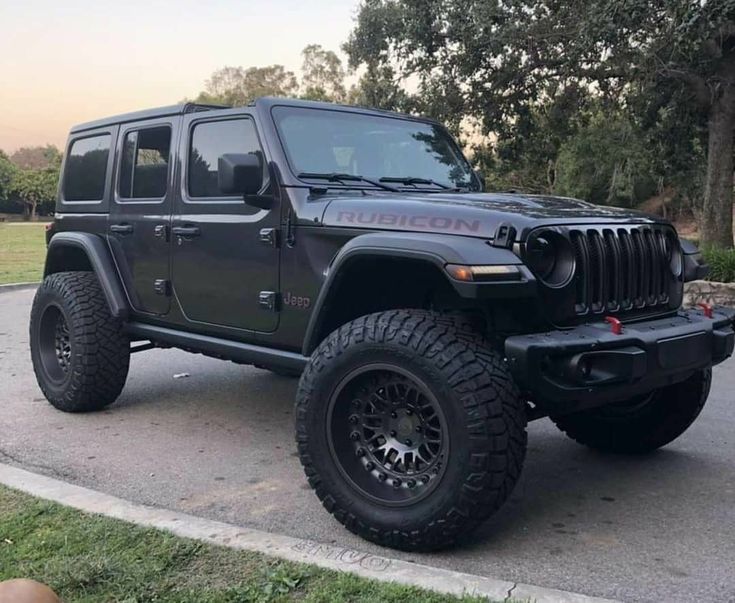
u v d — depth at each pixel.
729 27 11.79
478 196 3.83
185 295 4.53
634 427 4.34
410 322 3.15
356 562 2.93
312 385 3.33
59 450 4.58
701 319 3.65
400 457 3.21
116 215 5.04
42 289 5.47
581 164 32.84
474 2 13.21
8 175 71.19
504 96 14.94
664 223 3.78
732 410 5.46
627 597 2.77
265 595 2.67
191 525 3.28
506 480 2.97
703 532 3.36
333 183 3.99
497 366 3.01
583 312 3.26
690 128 15.12
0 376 6.68
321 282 3.68
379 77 15.14
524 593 2.67
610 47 11.84
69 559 2.95
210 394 6.00
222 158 3.72
